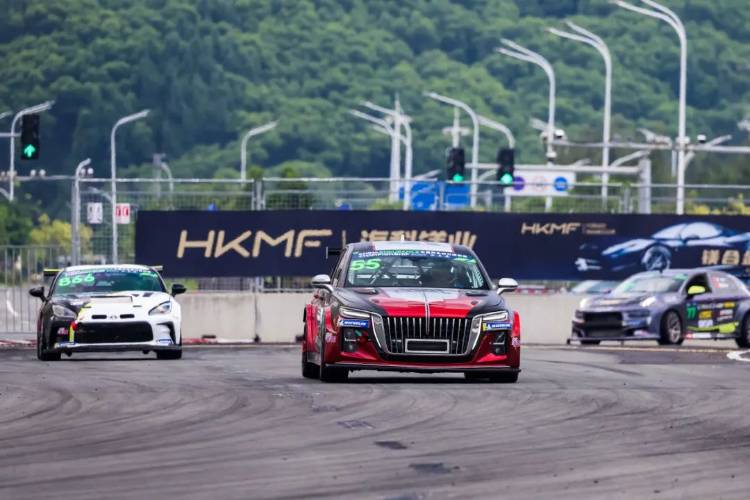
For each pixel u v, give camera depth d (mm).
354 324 47312
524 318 95562
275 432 34688
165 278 90750
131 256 90562
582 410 39688
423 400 42094
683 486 26891
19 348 76438
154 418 37719
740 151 151125
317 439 33406
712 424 36562
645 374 53938
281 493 26078
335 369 47750
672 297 86250
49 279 90500
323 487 26688
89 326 62531
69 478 27953
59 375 52250
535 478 27719
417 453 31109
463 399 42406
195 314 91562
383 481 27328
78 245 90000
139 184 93438
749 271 96188
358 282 49875
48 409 40062
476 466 29234
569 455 30844
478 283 50312
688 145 151500
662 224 95188
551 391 45250
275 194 92312
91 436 34125
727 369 57250
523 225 93875
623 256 94875
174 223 90688
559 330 95938
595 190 199125
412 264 50594
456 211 92938
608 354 70812
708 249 95750
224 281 91812
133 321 62938
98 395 43875
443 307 47281
